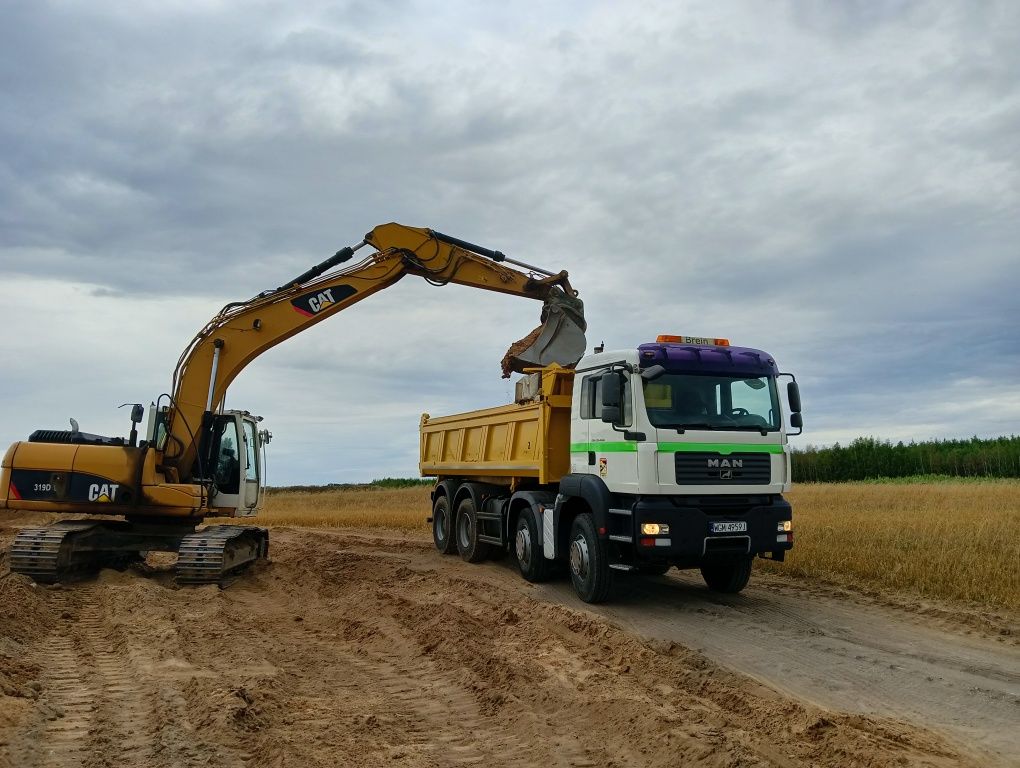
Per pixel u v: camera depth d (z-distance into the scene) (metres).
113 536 12.65
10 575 10.86
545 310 13.89
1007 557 11.95
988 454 53.47
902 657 7.58
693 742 5.00
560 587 11.91
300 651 8.02
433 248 13.95
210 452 13.00
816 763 4.74
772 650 7.89
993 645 8.05
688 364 10.14
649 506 9.59
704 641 8.30
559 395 11.87
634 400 9.84
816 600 10.62
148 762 4.74
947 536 14.13
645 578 12.67
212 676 6.70
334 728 5.48
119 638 8.23
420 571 13.41
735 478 9.98
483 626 9.07
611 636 7.95
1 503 11.96
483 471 14.39
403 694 6.51
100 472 12.01
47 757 4.83
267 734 5.29
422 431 17.81
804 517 19.44
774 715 5.61
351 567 14.35
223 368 13.15
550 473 11.85
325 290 13.59
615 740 5.29
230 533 12.56
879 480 50.78
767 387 10.56
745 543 9.84
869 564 12.15
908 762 4.74
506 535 13.41
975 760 4.90
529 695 6.34
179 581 11.73
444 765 4.86
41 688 6.38
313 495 47.31
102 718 5.60
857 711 5.95
